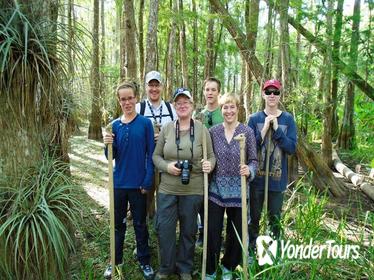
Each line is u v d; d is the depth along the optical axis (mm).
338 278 3186
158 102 3926
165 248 3250
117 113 8109
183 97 3084
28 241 2771
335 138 12625
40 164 2990
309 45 7824
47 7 2969
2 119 2807
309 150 6383
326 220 4828
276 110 3455
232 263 3236
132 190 3318
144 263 3434
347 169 7840
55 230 2660
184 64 13844
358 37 7023
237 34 7098
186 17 9758
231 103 3080
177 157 3141
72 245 2893
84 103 3443
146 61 5637
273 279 2760
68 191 3031
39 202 2760
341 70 7277
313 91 7816
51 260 2855
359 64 7488
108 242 3900
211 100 3809
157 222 3264
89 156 8477
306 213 3846
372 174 7676
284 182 3467
